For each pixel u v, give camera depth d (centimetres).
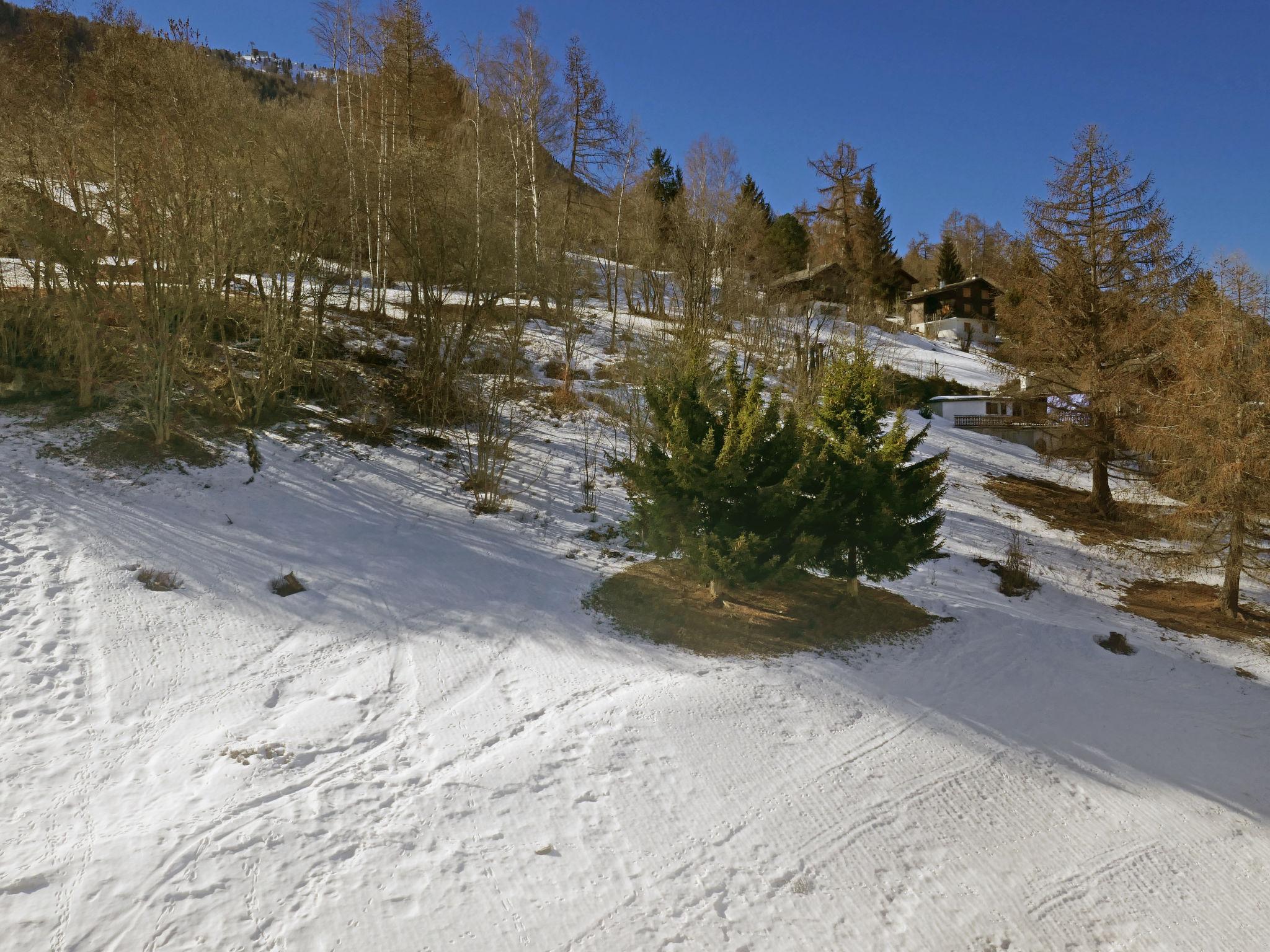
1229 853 868
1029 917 728
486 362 2595
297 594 1254
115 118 1867
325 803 750
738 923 667
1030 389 2545
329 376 2175
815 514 1277
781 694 1065
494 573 1448
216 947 572
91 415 1689
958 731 1039
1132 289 2253
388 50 3591
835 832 803
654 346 2448
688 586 1420
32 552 1206
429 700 987
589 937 628
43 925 575
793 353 3023
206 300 1755
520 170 3472
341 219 2502
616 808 796
